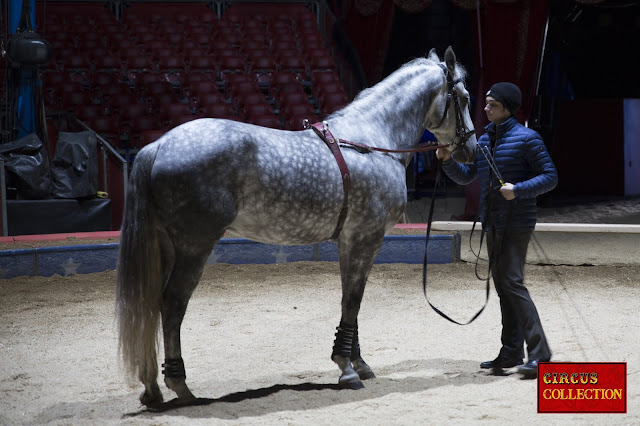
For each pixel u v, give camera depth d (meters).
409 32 21.33
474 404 4.22
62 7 19.59
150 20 19.92
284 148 4.23
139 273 3.90
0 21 12.96
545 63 19.33
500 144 5.05
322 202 4.30
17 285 7.98
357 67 18.05
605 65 21.94
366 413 4.06
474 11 15.57
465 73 5.17
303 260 9.75
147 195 3.98
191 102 16.59
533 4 14.13
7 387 4.64
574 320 6.57
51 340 5.92
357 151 4.51
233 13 20.55
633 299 7.57
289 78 17.69
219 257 9.44
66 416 4.05
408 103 4.88
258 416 4.02
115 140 14.32
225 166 3.99
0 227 10.36
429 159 20.11
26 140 11.15
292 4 20.92
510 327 5.02
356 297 4.61
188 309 7.15
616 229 9.44
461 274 9.01
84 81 16.80
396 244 9.63
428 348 5.69
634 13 20.69
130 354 3.90
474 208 15.30
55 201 10.98
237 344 5.81
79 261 8.71
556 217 16.00
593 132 20.30
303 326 6.45
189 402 4.18
